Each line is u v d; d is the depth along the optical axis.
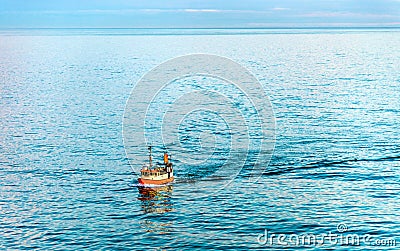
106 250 94.88
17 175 131.25
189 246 95.88
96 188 122.12
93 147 155.62
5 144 160.38
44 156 146.75
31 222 105.38
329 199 114.06
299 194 117.06
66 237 99.38
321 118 191.75
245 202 113.19
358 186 121.19
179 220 105.56
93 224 104.44
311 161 138.25
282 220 104.94
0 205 113.19
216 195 117.06
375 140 159.38
